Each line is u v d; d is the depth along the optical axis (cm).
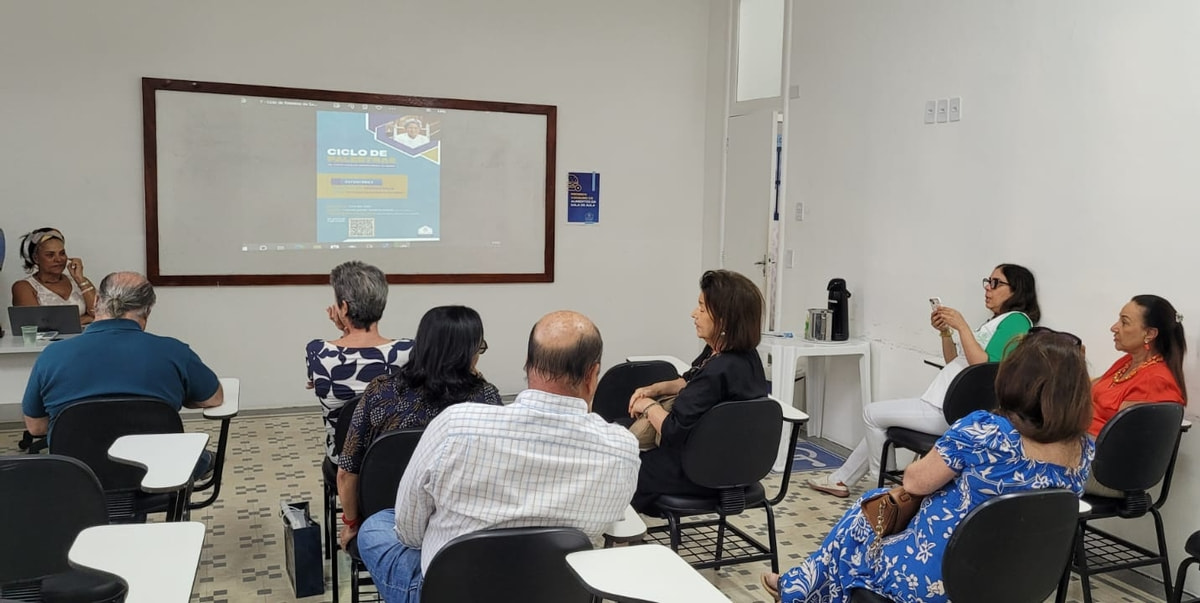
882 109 458
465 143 570
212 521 351
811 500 397
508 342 598
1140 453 270
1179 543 314
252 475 412
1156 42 321
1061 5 360
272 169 529
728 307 272
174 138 506
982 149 399
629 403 321
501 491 166
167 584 145
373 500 219
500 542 158
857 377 480
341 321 277
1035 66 372
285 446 462
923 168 433
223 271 525
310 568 282
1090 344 351
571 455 169
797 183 531
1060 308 363
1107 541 341
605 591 149
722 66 610
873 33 463
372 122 547
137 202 506
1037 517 191
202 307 525
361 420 225
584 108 599
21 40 476
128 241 507
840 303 466
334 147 541
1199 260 308
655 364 348
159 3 498
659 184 625
